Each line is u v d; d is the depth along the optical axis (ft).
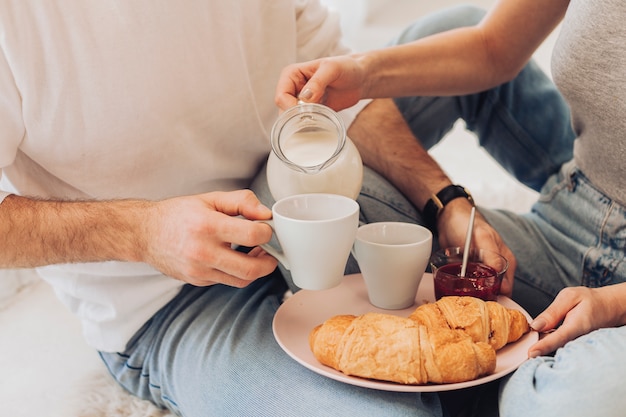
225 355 3.42
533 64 4.94
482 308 3.00
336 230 2.72
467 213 4.01
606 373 2.52
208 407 3.37
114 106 3.46
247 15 3.87
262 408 3.15
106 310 3.88
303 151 3.01
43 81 3.29
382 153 4.51
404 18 9.00
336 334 2.91
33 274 5.83
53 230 3.17
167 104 3.59
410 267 3.37
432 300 3.62
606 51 3.39
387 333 2.81
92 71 3.35
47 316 5.17
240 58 3.79
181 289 3.98
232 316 3.75
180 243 2.91
